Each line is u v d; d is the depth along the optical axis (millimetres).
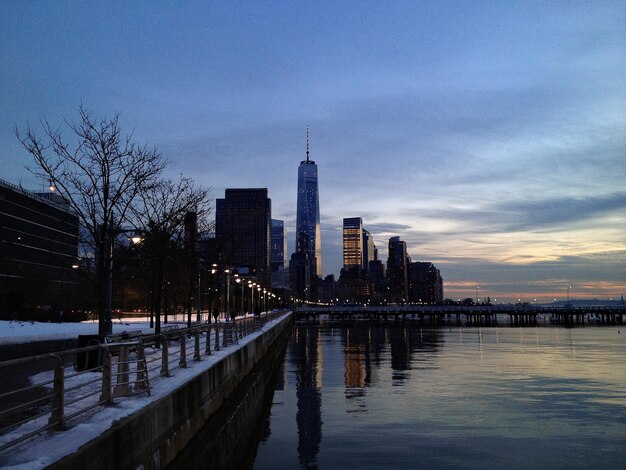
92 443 9188
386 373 47844
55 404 10164
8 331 45750
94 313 95062
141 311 115250
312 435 25203
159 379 17062
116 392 13812
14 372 22875
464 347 80375
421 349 76938
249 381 33844
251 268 171625
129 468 10883
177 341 39344
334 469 19969
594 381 41719
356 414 29797
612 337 108625
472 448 22656
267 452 22391
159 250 36969
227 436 22359
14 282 84812
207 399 19500
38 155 40875
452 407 31344
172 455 14086
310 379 44875
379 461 20875
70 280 106875
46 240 100625
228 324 36344
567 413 29453
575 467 20156
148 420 12234
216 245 73000
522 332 136375
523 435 24766
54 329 51844
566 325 193750
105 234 27781
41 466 7867
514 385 39750
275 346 70562
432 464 20484
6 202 89812
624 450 22391
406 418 28500
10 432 10828
